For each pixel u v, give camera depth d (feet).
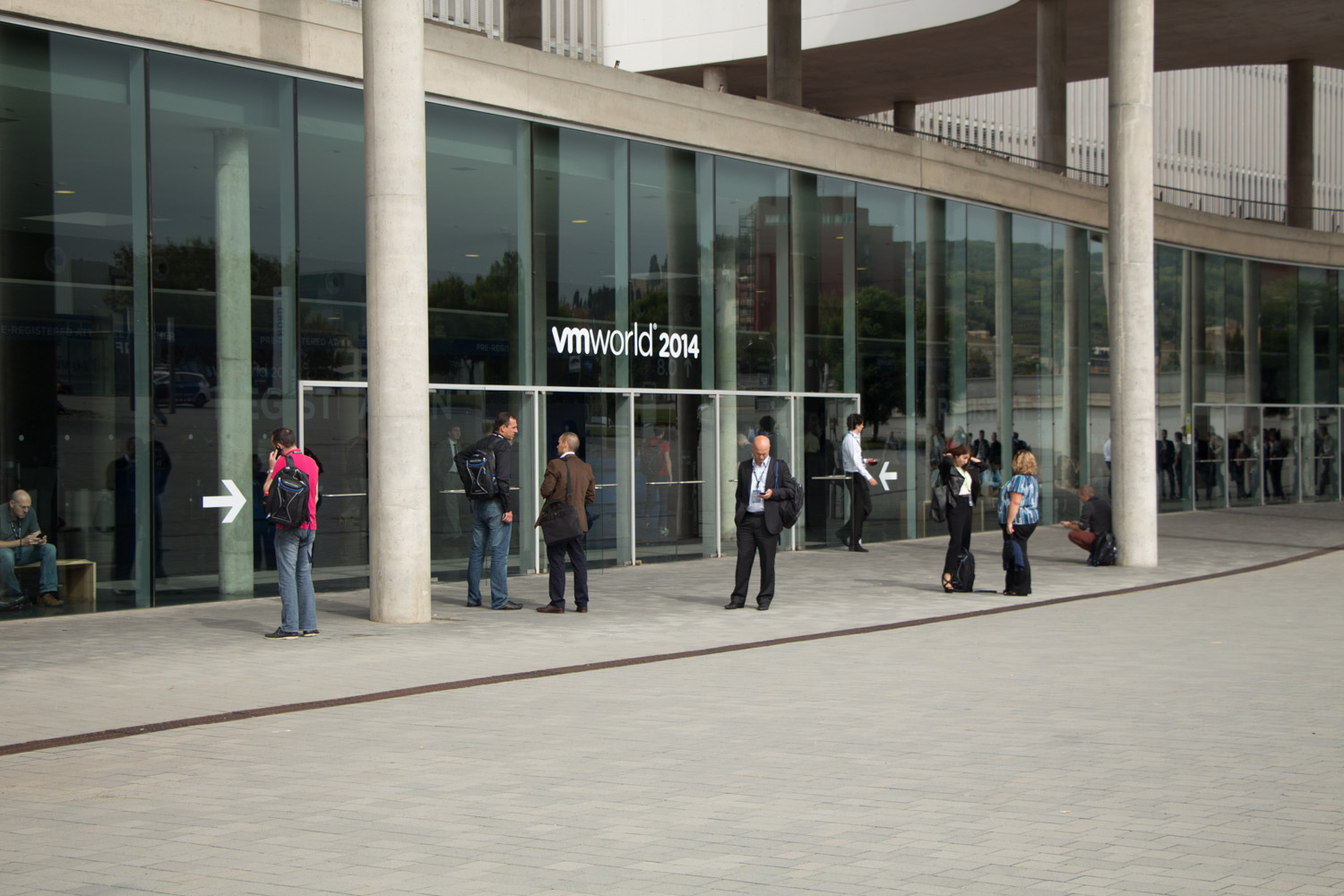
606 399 63.26
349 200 53.26
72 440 45.91
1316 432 122.93
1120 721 28.55
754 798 22.00
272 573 51.34
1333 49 118.01
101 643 39.86
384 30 43.88
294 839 19.71
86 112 46.06
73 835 20.01
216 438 49.55
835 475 75.66
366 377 53.72
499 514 48.65
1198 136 166.20
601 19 127.03
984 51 115.96
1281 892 16.81
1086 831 19.84
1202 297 110.42
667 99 65.10
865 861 18.34
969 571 54.39
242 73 50.03
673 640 41.32
